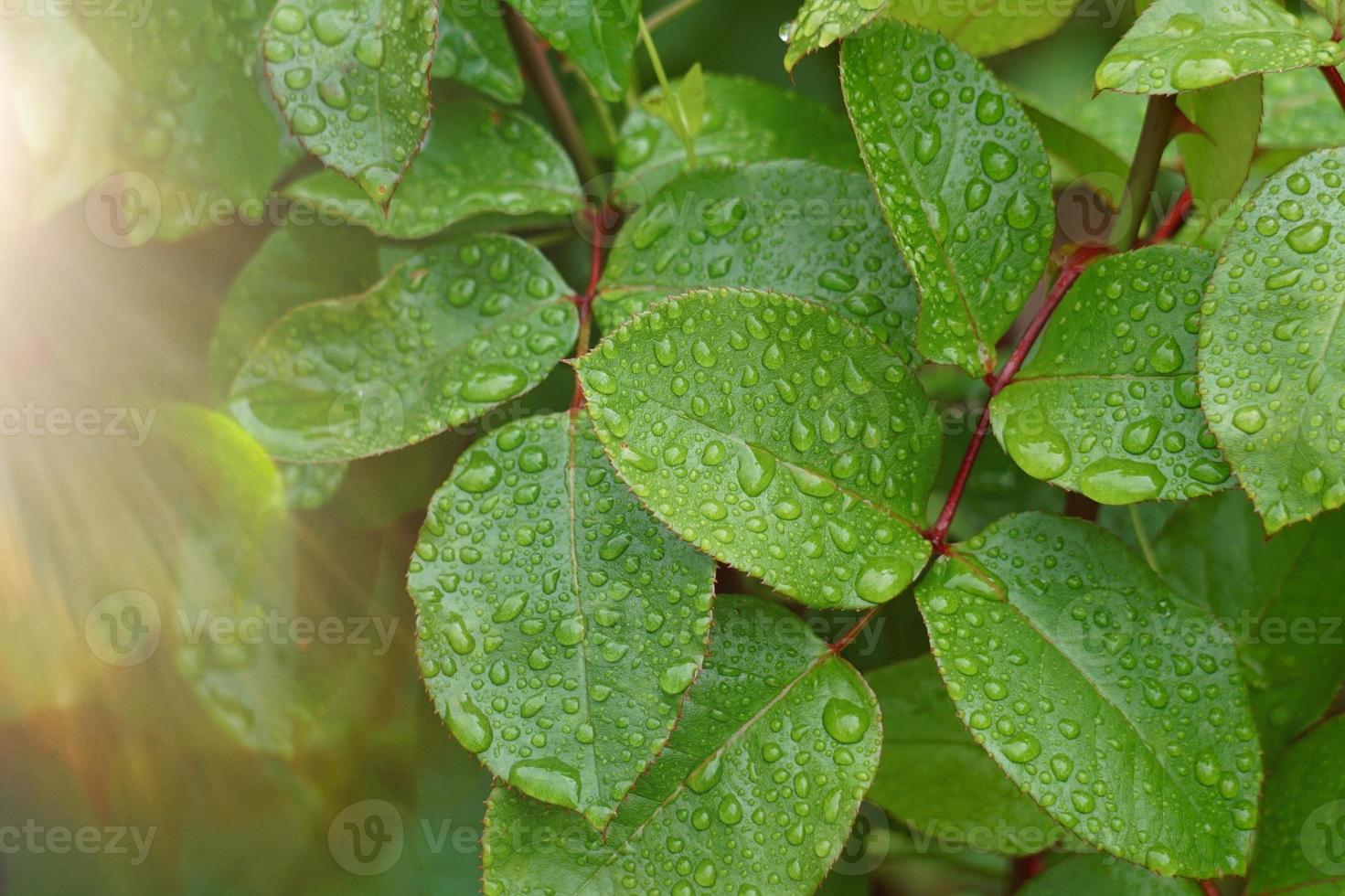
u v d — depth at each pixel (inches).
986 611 20.3
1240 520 22.1
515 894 20.1
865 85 20.5
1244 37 20.0
